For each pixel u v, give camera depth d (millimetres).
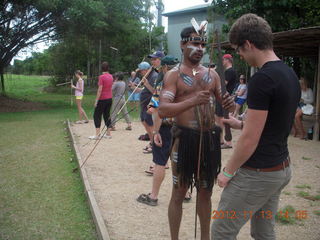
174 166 2842
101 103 8078
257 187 2152
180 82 2760
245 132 2049
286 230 3467
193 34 2768
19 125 10414
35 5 14023
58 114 13273
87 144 7586
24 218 3818
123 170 5609
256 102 2008
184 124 2770
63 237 3398
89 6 13922
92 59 24453
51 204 4211
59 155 6609
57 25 15805
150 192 4566
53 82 27375
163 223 3643
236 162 2105
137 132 9242
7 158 6379
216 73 2916
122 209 3996
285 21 12250
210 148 2773
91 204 3982
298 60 14102
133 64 24203
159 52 5441
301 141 8180
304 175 5355
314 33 7277
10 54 16391
